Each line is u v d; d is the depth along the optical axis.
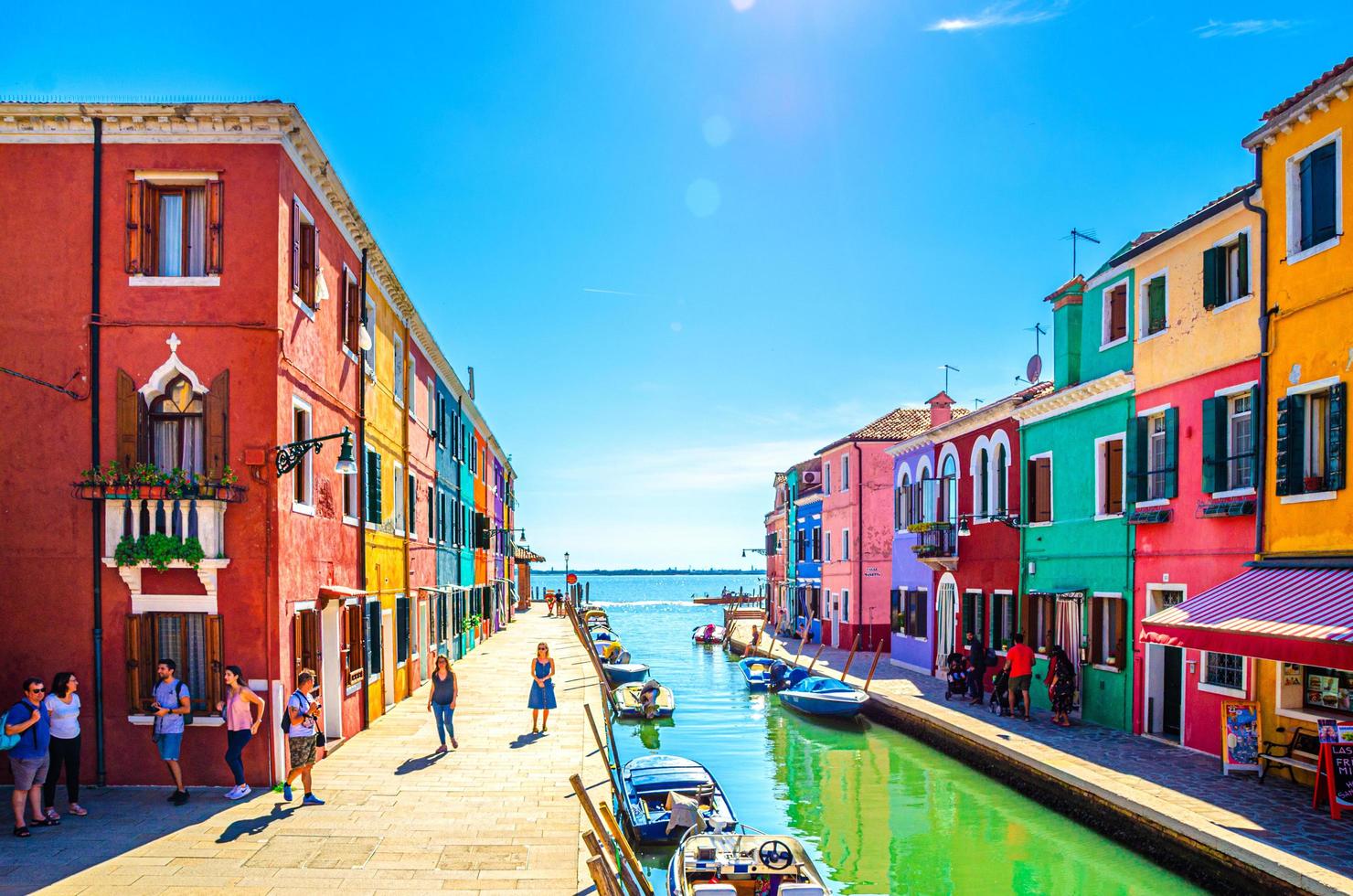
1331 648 10.27
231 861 9.14
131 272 11.84
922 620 27.95
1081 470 18.70
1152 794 12.10
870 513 35.25
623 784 14.54
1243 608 12.30
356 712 15.88
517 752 14.41
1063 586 19.27
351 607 15.65
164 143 11.93
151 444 11.94
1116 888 11.06
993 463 22.95
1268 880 9.44
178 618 11.79
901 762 18.27
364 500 16.39
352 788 12.05
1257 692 13.45
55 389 11.70
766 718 24.41
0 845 9.52
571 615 42.75
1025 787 14.75
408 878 8.80
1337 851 9.70
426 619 22.89
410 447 20.84
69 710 10.46
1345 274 12.30
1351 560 11.93
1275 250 13.65
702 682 32.91
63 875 8.67
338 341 15.03
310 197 13.41
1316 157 12.88
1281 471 13.28
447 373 26.09
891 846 12.92
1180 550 15.55
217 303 11.87
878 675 26.58
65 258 11.84
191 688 11.77
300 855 9.37
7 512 11.62
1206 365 15.12
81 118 11.74
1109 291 18.25
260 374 11.82
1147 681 16.34
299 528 12.66
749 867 10.31
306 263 13.34
